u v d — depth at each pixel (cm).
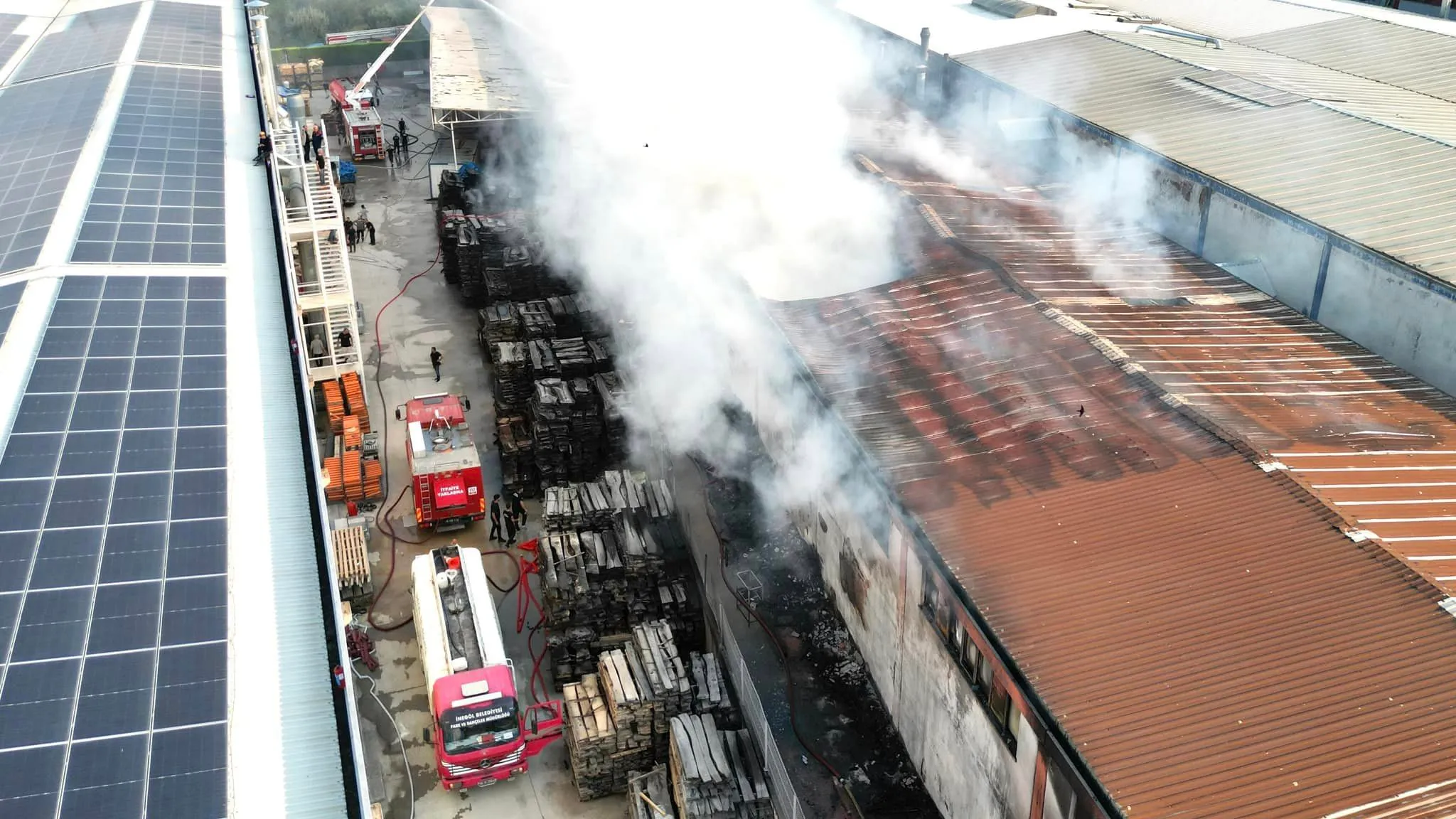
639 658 2705
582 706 2645
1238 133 4078
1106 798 1684
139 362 2542
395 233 5781
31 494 2052
